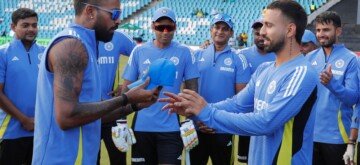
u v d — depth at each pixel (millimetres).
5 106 5016
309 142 3324
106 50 6062
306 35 5871
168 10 5633
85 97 3061
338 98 4910
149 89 3225
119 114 3518
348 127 5145
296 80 3156
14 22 5148
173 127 5547
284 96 3152
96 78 3154
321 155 5289
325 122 5172
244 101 3672
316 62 5359
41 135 3053
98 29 3180
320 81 4840
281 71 3264
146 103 3506
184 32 26703
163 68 3213
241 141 6461
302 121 3242
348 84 5035
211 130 3412
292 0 3328
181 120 5770
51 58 2928
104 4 3146
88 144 3164
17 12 5133
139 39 22547
